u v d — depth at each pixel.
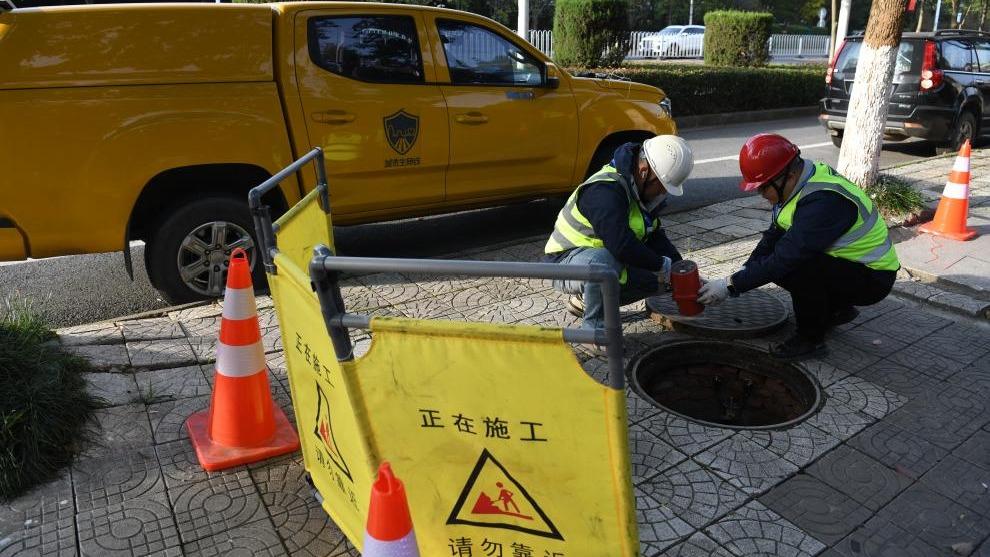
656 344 4.04
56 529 2.64
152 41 4.26
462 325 1.83
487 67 5.50
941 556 2.55
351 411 2.12
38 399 3.01
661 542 2.59
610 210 3.46
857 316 4.36
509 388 1.87
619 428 1.80
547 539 2.07
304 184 4.82
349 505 2.48
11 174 4.01
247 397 3.03
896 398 3.52
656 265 3.58
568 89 5.91
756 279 3.50
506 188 5.75
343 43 4.87
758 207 7.07
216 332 4.16
